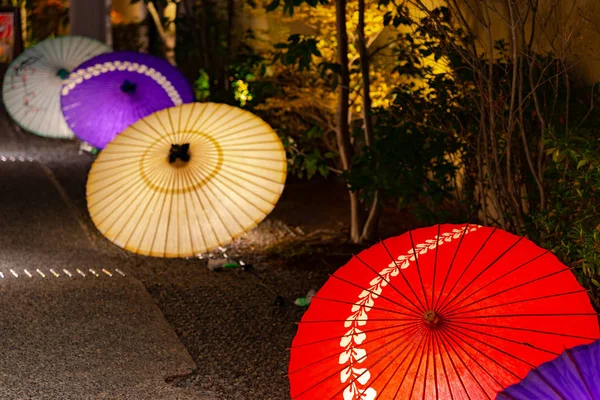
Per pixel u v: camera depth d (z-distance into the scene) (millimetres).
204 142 5844
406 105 6871
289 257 7703
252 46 12281
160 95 10719
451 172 6852
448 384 3068
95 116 10539
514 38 5305
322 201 10406
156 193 5668
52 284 6801
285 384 4918
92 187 5797
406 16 6250
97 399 4648
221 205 5641
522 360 3068
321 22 9547
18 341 5477
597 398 2590
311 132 8328
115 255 7879
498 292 3262
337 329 3373
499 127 6086
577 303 3227
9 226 8875
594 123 5566
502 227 5785
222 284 6980
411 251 3533
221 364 5230
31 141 15047
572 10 5848
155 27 17438
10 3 24625
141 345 5496
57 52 13852
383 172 6934
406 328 3221
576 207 5352
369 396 3131
